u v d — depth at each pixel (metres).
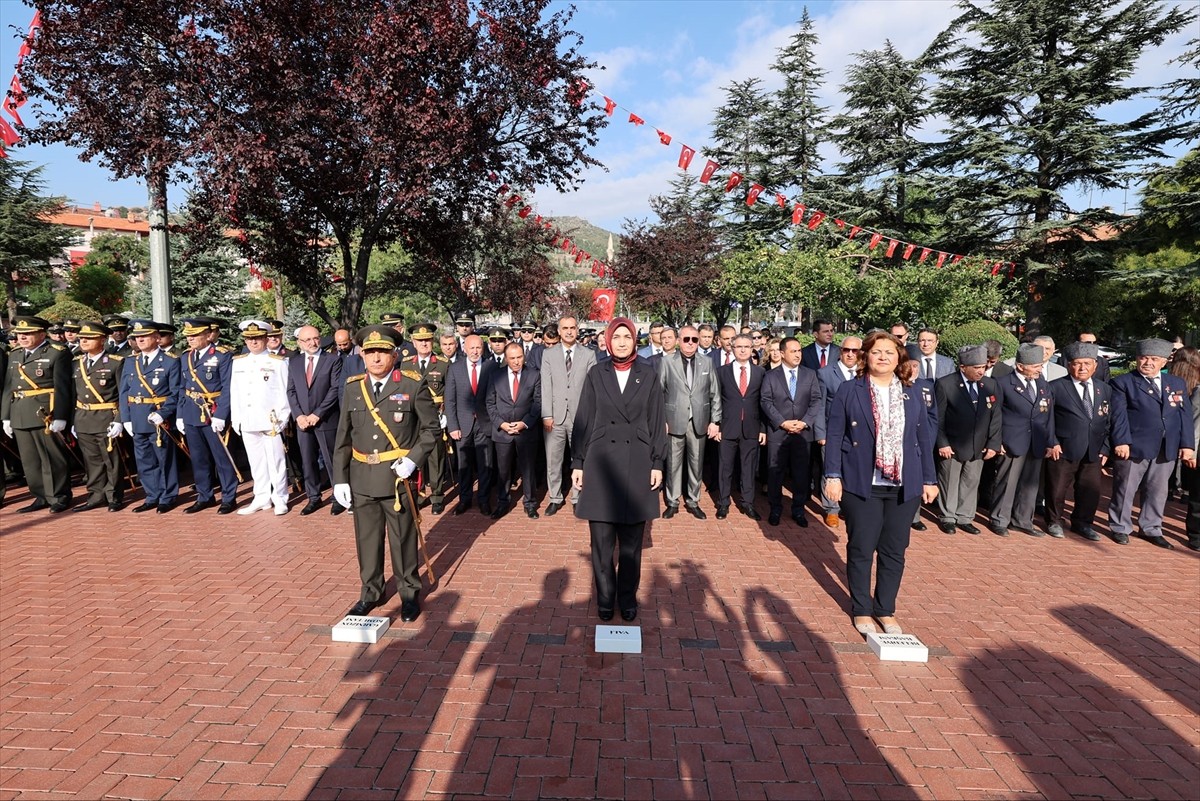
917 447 4.16
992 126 22.11
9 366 7.14
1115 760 3.00
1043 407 6.46
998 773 2.89
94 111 7.84
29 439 7.09
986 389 6.46
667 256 23.17
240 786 2.76
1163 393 6.21
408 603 4.39
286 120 7.88
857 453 4.21
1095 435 6.41
